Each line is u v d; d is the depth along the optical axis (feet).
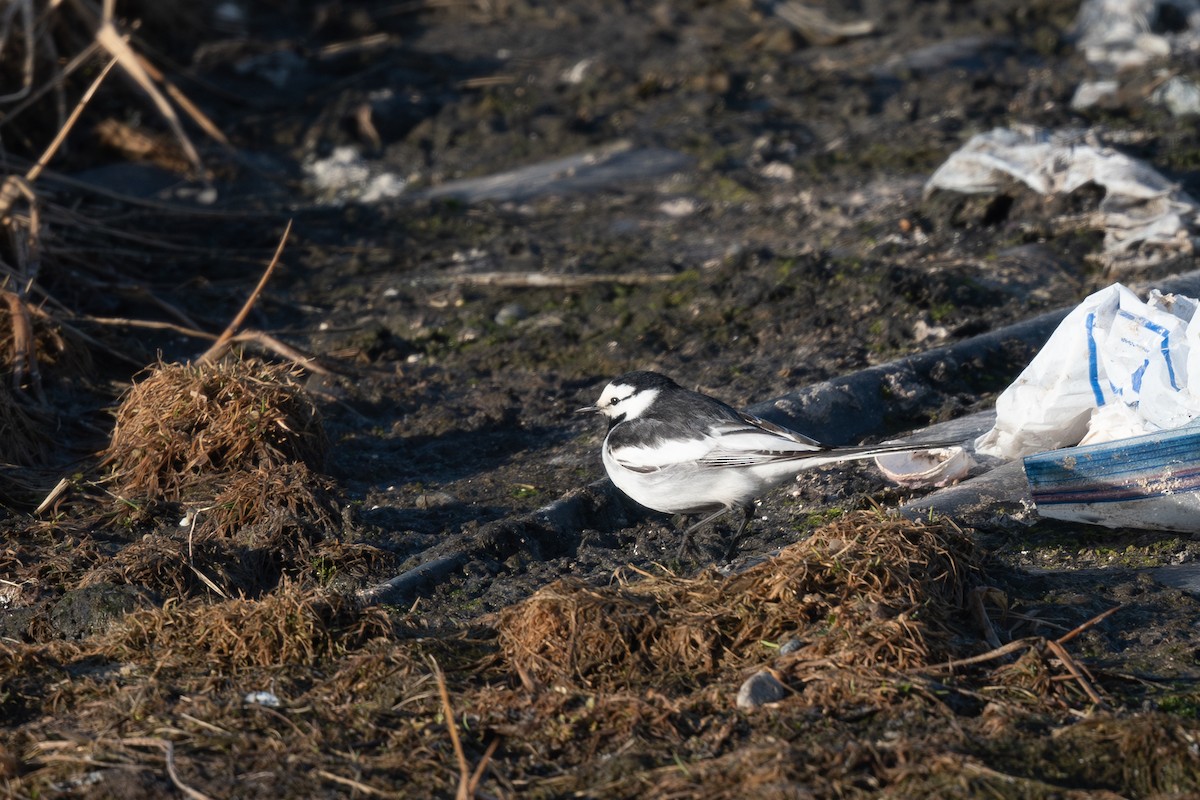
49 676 25.39
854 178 61.62
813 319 46.32
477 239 58.95
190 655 25.61
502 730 22.49
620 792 20.63
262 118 73.00
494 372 46.50
